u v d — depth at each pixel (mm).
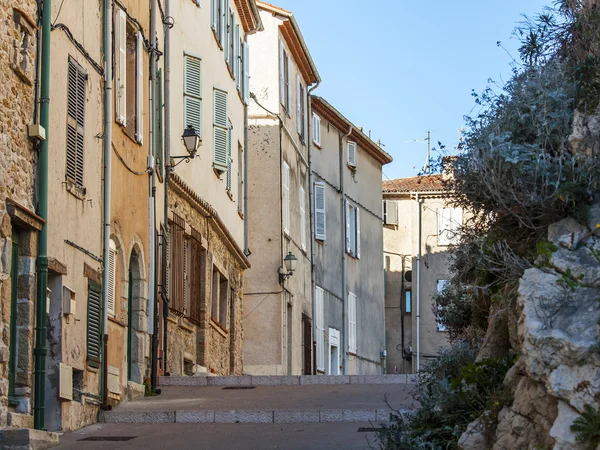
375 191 43875
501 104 10398
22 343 12266
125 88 16719
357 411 14438
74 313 13617
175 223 20656
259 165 31422
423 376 12039
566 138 9555
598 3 10711
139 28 17734
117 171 16219
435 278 45688
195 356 22656
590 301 7844
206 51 24891
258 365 30203
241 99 29359
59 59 13500
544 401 7844
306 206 35750
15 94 12070
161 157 19469
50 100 13094
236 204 28219
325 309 37062
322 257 37281
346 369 38719
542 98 9898
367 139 42031
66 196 13625
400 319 46375
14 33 12062
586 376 7398
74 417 13680
